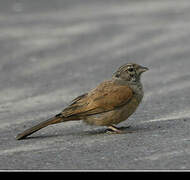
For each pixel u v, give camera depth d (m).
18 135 10.40
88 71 18.17
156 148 9.18
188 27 24.98
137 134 10.34
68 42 22.78
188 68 18.00
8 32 24.58
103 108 10.27
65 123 11.91
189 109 12.67
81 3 32.75
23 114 12.97
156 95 14.55
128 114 10.52
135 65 10.63
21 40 23.11
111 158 8.73
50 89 15.90
